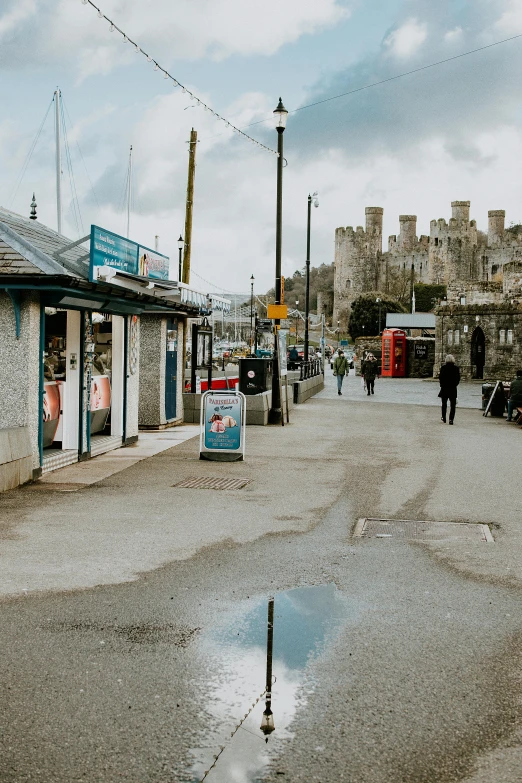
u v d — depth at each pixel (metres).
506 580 6.45
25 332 10.15
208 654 4.82
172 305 14.81
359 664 4.70
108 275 10.93
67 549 7.19
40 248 10.66
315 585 6.27
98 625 5.28
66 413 11.99
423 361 52.16
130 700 4.18
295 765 3.58
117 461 12.28
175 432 16.48
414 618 5.52
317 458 13.20
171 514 8.73
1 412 10.37
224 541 7.59
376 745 3.77
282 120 18.34
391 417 21.22
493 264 113.56
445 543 7.66
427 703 4.20
